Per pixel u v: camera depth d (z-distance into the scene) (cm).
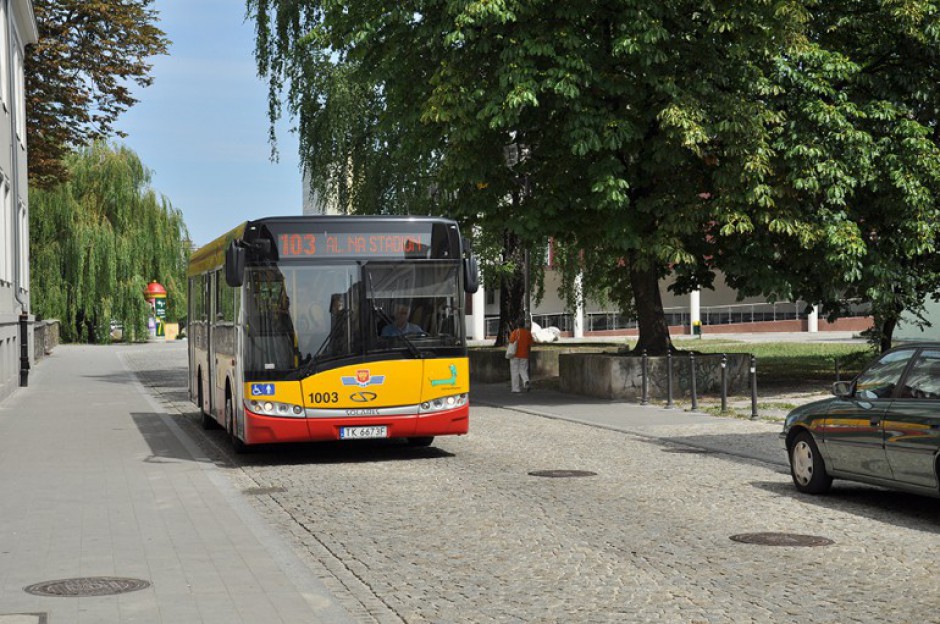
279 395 1435
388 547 903
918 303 2752
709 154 2452
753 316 7412
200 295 2025
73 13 3934
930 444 980
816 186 2367
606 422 1978
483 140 2408
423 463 1463
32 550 882
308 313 1452
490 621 672
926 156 2462
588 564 831
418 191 3055
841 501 1121
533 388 2911
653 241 2414
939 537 930
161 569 809
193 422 2141
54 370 4081
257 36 3278
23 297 3806
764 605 705
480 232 3234
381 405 1460
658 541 917
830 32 2634
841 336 6138
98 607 692
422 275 1490
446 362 1491
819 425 1138
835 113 2388
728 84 2419
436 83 2331
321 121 3134
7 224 3303
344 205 3222
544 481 1274
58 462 1495
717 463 1429
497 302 8275
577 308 3753
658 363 2470
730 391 2533
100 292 6191
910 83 2603
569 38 2241
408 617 681
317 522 1027
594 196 2356
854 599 720
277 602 707
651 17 2272
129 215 6300
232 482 1313
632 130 2286
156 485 1269
